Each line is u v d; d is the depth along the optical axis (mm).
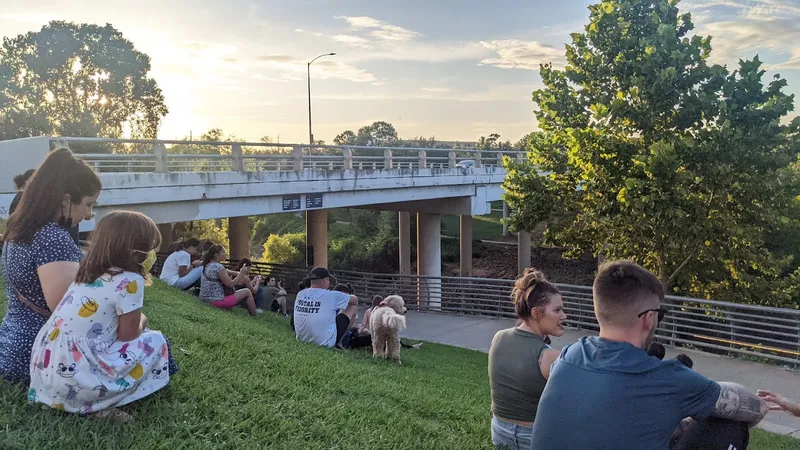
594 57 14820
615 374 2621
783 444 6914
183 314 7844
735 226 14078
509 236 50188
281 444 3959
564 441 2629
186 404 4164
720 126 13438
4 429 3373
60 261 3566
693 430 3086
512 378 4047
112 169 30938
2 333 3871
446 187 25469
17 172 11875
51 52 46531
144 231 3566
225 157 16094
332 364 6609
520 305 4148
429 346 12281
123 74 49281
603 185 13906
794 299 16531
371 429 4578
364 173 20766
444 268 41375
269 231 60094
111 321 3537
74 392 3463
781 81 13273
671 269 15914
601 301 2793
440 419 5379
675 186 12875
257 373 5430
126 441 3463
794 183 14242
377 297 9422
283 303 12648
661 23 14109
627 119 14000
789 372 10562
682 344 13328
